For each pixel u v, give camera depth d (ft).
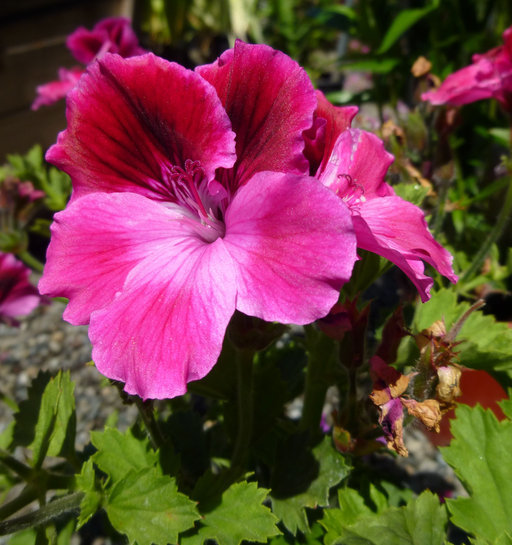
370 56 0.85
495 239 0.55
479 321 0.44
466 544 0.55
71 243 0.30
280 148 0.29
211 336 0.26
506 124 0.77
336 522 0.38
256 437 0.45
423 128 0.56
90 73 0.29
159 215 0.32
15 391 0.80
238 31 1.31
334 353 0.44
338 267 0.25
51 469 0.50
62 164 0.30
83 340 0.88
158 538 0.35
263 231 0.27
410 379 0.33
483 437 0.38
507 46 0.48
